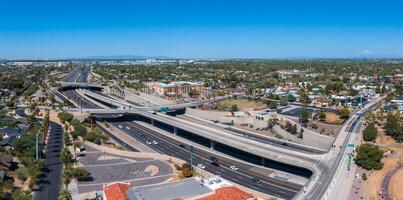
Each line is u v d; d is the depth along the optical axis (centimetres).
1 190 17988
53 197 19050
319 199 18012
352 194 18750
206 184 17775
